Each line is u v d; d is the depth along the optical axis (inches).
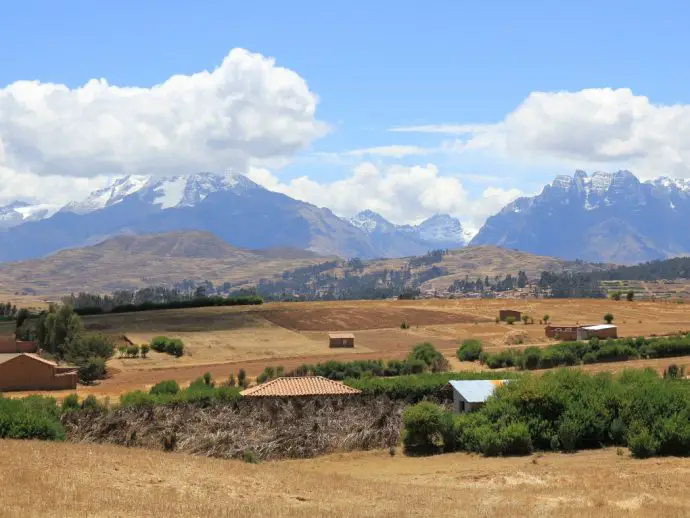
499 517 1199.6
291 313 7190.0
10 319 7317.9
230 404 2373.3
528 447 2107.5
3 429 1929.1
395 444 2337.6
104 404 2472.9
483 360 4279.0
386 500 1366.9
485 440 2108.8
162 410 2265.0
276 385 2652.6
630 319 6437.0
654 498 1331.2
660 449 1920.5
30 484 1217.4
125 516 1091.9
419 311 7298.2
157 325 6550.2
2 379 3767.2
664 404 2098.9
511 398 2261.3
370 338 5836.6
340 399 2474.2
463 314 7071.9
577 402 2174.0
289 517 1160.8
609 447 2086.6
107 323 6663.4
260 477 1514.5
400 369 4001.0
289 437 2246.6
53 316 5098.4
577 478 1584.6
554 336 5285.4
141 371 4525.1
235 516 1139.3
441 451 2239.2
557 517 1184.2
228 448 2160.4
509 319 6476.4
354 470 2001.7
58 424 2054.6
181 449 2122.3
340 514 1200.2
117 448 1809.8
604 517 1182.3
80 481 1290.6
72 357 4515.3
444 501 1368.1
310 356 4960.6
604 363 3868.1
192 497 1278.3
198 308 7770.7
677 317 6496.1
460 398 2479.1
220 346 5516.7
